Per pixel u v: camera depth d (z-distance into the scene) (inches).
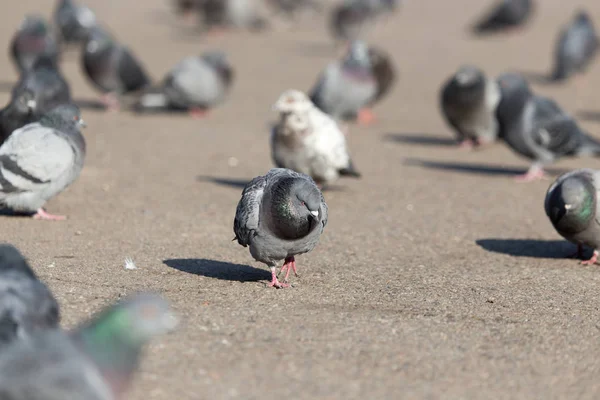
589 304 417.7
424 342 355.3
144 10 1936.5
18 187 518.3
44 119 535.8
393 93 1170.0
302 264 470.9
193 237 516.7
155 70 1268.5
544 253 516.7
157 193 629.0
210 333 352.8
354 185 682.8
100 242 494.3
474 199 652.1
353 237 532.7
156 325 241.0
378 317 384.2
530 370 332.5
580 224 478.3
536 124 713.0
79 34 1344.7
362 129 954.1
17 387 225.1
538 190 691.4
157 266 453.1
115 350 238.8
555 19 1833.2
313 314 384.2
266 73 1286.9
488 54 1473.9
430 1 2106.3
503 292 431.5
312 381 312.5
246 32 1713.8
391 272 461.4
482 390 312.8
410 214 597.9
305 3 1781.5
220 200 617.0
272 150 634.2
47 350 234.1
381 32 1676.9
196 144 830.5
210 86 978.1
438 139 914.1
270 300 402.6
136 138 845.2
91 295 395.9
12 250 292.2
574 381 324.2
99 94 1109.1
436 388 312.3
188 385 304.8
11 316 263.1
